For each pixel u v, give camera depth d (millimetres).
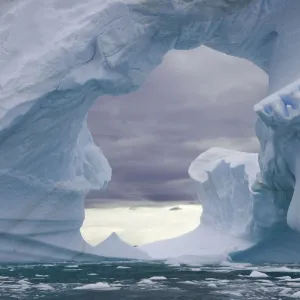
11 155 14773
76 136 16891
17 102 14094
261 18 16547
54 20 15266
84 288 8984
